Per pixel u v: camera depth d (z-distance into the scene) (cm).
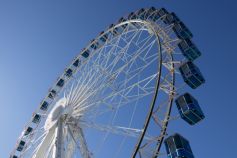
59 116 2442
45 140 2400
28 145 2736
